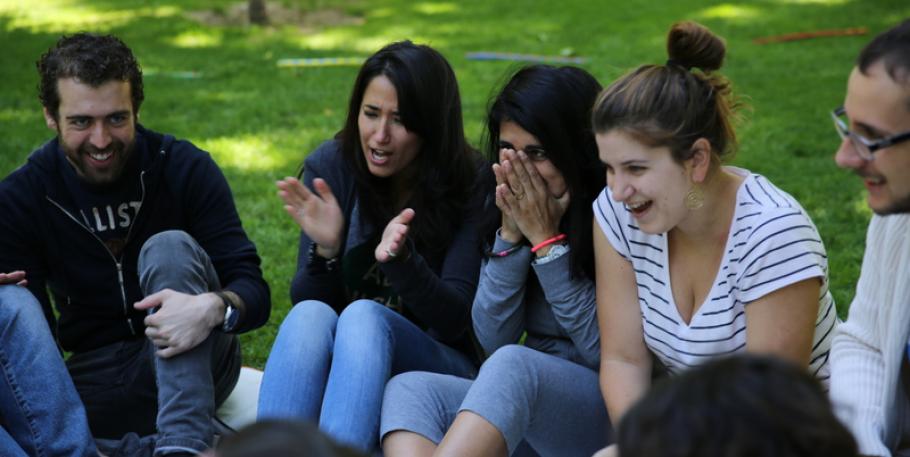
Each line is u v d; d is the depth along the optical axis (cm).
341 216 575
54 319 604
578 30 2009
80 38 569
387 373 525
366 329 521
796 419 225
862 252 957
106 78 559
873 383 439
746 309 462
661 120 437
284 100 1542
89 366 600
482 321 546
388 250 533
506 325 545
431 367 564
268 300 605
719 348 472
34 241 591
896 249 426
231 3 2320
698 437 226
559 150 514
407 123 571
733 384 231
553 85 518
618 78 454
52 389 534
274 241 1023
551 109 512
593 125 454
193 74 1695
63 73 556
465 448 469
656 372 514
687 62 475
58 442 532
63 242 593
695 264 474
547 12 2194
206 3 2308
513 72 591
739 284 461
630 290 498
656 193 448
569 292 521
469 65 1748
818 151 1258
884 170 378
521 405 484
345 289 600
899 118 369
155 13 2192
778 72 1644
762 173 1183
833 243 984
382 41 1967
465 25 2089
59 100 561
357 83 585
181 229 613
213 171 616
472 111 1466
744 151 1257
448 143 583
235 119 1441
